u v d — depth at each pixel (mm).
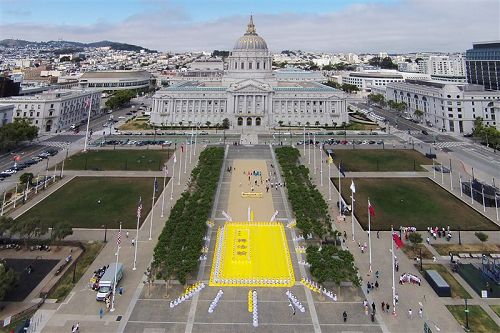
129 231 130875
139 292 96438
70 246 118812
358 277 99812
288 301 94188
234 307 91312
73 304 90875
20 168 198000
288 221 141250
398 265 110250
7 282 88938
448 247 120750
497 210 145000
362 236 128625
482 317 87562
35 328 82125
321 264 100188
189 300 93812
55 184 176750
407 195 165500
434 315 88438
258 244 123625
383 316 88062
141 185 177750
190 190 170125
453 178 189625
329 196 164625
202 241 117375
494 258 111500
